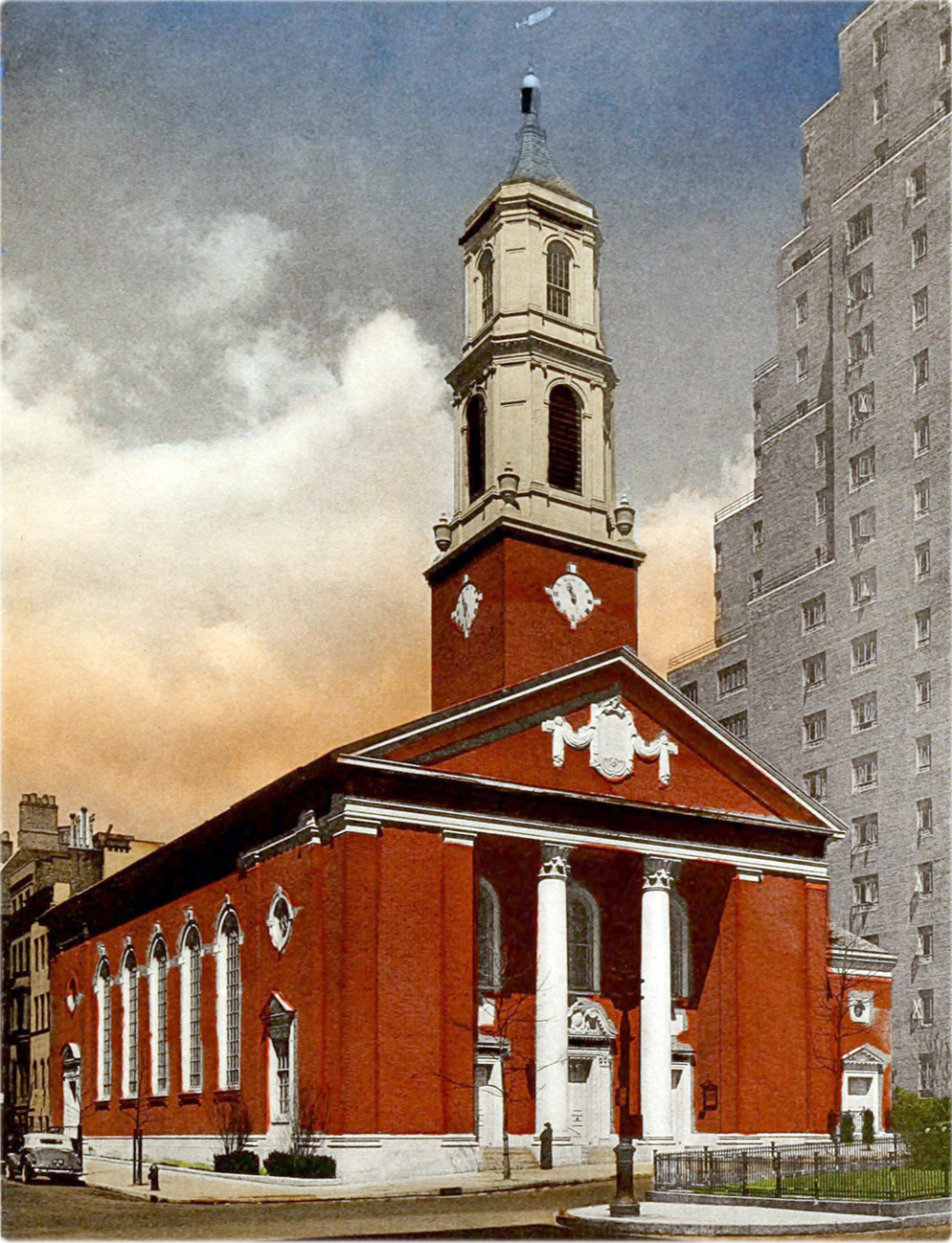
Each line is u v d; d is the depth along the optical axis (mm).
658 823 46188
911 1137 35281
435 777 41750
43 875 71938
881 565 68938
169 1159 49906
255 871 45375
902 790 66625
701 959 48344
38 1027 70750
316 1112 39375
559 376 50469
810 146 75188
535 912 45875
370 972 39562
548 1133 41344
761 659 75125
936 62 68750
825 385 73250
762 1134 46062
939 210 67750
